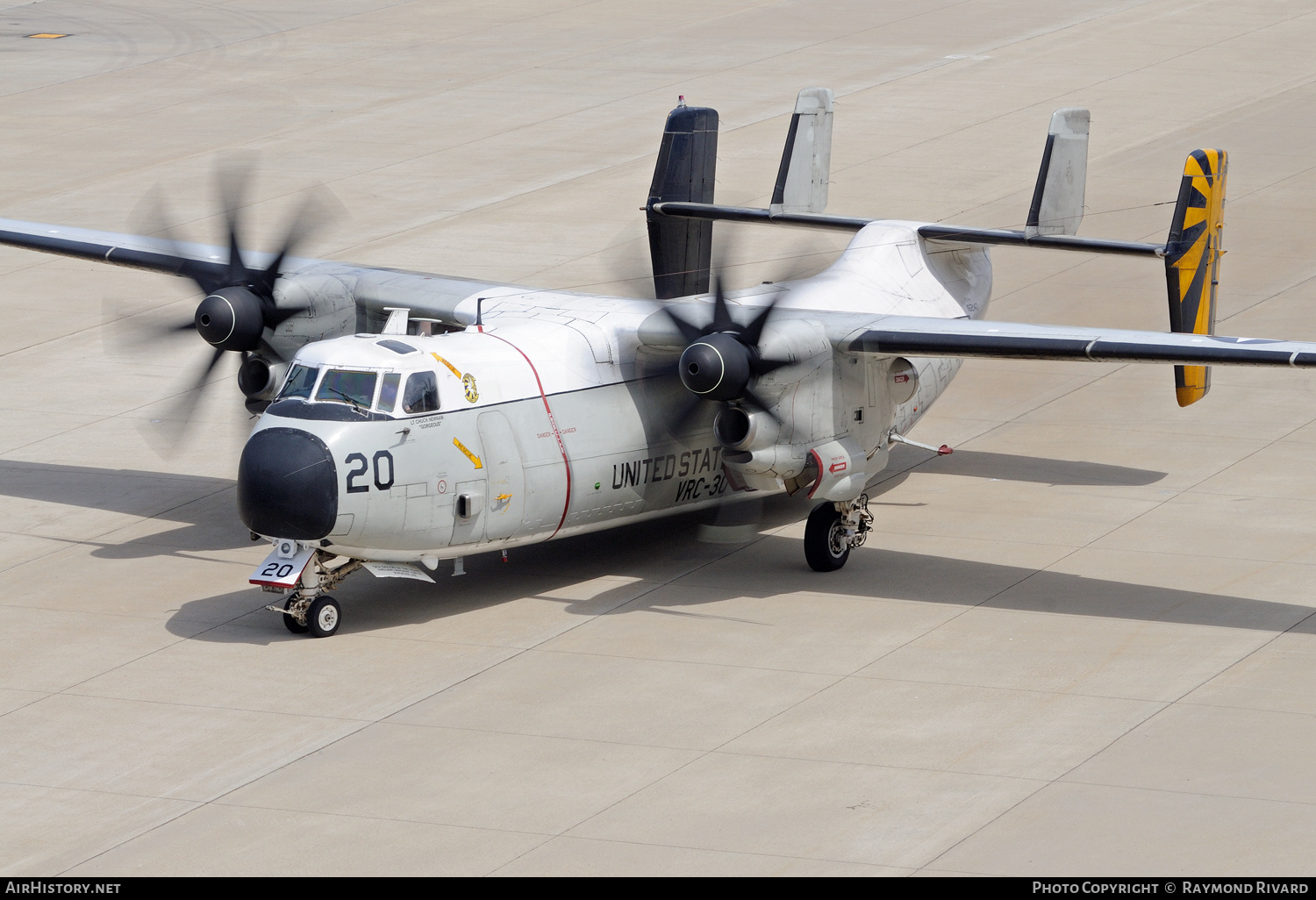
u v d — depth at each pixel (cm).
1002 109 17250
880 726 5641
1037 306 11662
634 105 17812
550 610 6919
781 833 4869
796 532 8025
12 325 11631
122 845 4891
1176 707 5747
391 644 6531
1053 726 5606
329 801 5166
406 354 6619
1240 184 14612
